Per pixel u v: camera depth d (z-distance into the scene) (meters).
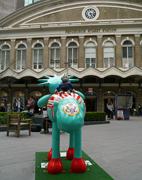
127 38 25.42
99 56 25.39
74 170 3.84
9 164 4.55
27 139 7.76
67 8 26.73
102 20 25.89
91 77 25.02
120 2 26.02
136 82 25.17
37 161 4.55
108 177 3.60
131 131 10.05
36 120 11.76
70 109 3.14
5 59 27.17
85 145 6.63
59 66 26.06
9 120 8.64
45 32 26.53
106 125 12.83
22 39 27.05
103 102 25.22
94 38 25.98
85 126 12.27
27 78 25.53
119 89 24.98
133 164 4.58
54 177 3.57
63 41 26.11
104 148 6.19
